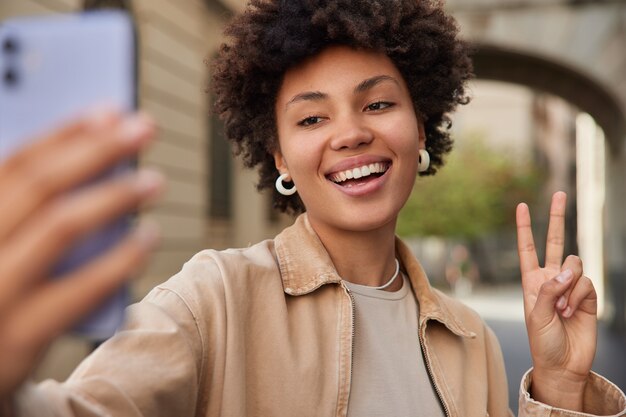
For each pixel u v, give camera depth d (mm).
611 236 12641
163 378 938
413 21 1419
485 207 25281
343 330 1239
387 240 1368
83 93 543
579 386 1335
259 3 1343
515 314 15031
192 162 7367
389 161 1297
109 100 542
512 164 27859
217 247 8203
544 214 29188
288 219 11328
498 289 26000
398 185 1304
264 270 1236
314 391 1170
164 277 6438
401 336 1336
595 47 11062
